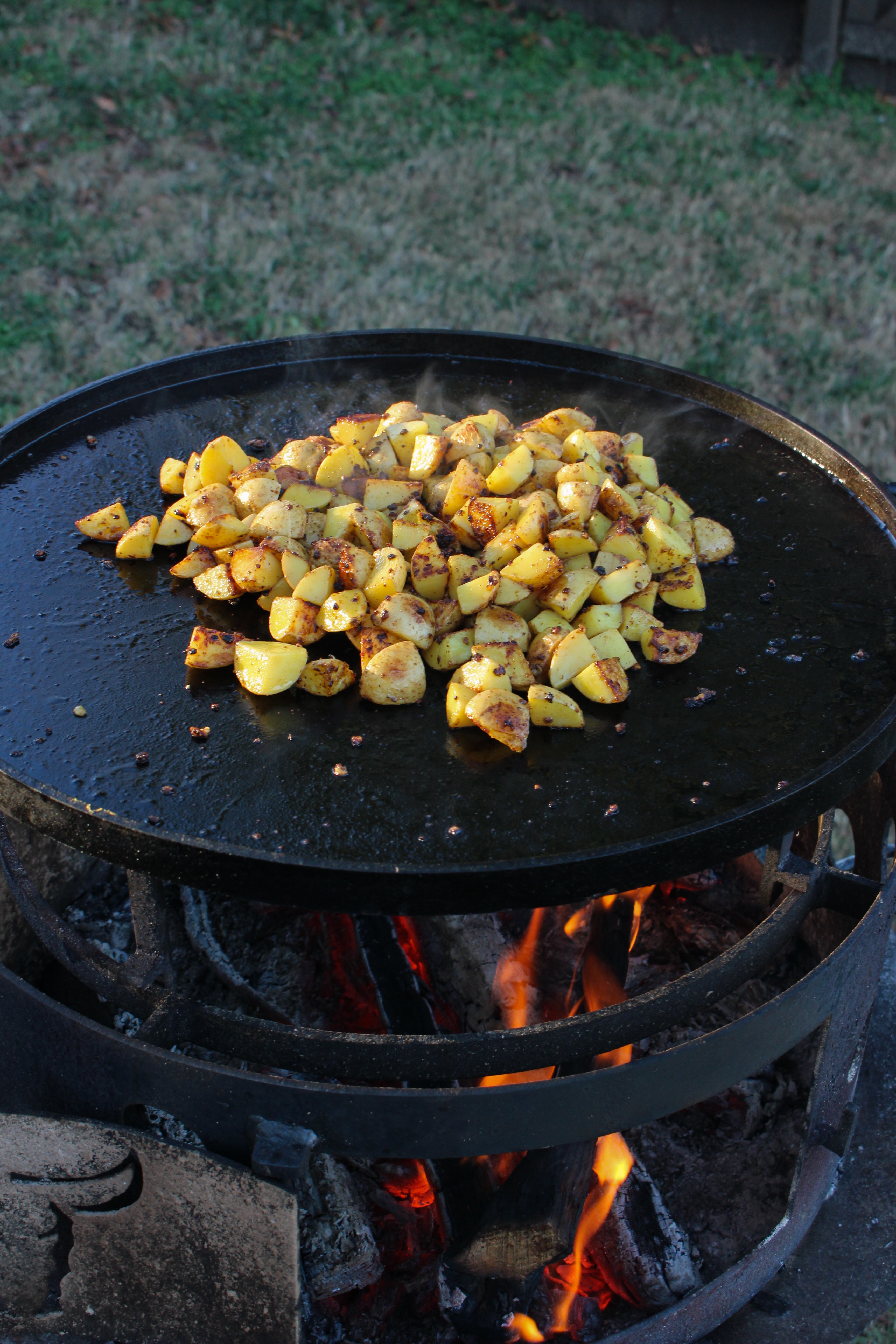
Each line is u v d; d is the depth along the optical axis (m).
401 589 1.27
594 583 1.28
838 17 4.75
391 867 1.10
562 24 4.89
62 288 2.95
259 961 1.48
